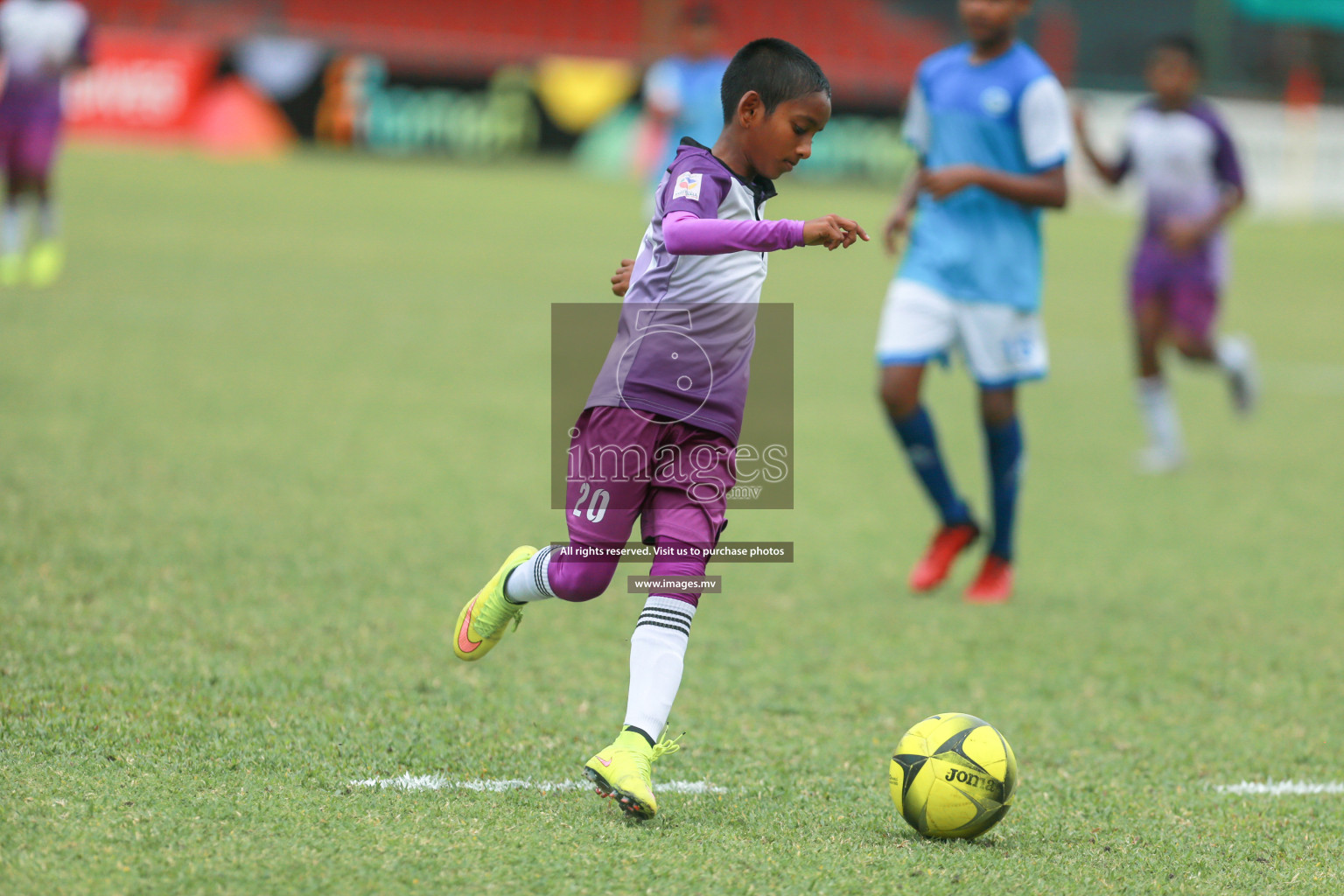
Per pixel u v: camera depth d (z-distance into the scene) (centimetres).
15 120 4309
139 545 1956
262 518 2173
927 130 2097
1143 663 1755
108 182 7181
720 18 11925
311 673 1508
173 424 2795
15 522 2009
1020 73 1998
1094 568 2261
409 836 1070
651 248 1198
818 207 8000
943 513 2064
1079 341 5053
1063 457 3216
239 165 8512
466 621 1317
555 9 11456
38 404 2862
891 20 12519
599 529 1203
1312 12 11106
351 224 6525
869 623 1895
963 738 1141
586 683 1560
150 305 4238
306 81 9450
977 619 1945
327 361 3650
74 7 4284
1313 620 1975
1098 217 9869
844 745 1407
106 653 1504
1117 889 1058
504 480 2584
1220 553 2375
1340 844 1187
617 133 10025
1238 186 3066
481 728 1377
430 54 10031
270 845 1033
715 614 1902
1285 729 1523
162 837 1035
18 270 4562
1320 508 2755
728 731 1434
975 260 2020
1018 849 1134
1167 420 3109
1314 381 4453
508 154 10100
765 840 1117
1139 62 11888
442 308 4647
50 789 1117
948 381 4228
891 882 1038
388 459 2672
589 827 1120
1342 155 10712
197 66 9162
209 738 1273
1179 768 1383
